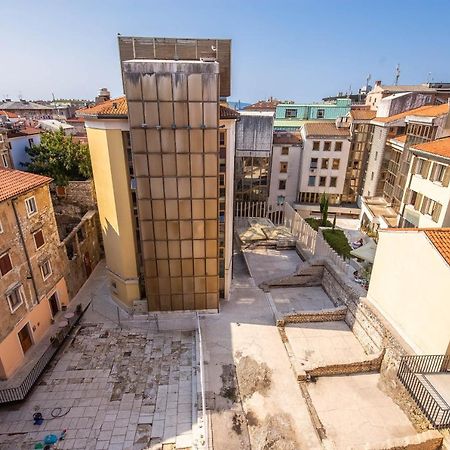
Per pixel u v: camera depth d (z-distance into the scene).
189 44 21.77
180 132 18.89
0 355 18.14
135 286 23.81
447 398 13.75
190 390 18.34
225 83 23.17
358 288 22.98
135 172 19.56
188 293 23.19
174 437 15.70
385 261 19.36
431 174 27.00
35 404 17.48
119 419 16.64
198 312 23.75
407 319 17.47
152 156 19.30
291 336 22.05
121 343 21.92
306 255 31.75
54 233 23.81
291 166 51.62
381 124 44.06
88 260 30.33
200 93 18.17
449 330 14.63
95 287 28.39
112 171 20.61
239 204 44.53
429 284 15.77
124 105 20.73
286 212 42.03
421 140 32.72
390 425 16.03
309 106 59.62
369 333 20.36
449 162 24.41
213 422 16.05
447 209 24.92
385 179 44.38
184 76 17.81
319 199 52.19
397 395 17.11
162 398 17.84
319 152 49.69
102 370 19.73
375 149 46.34
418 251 16.56
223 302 25.39
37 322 21.58
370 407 16.98
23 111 78.25
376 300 20.30
